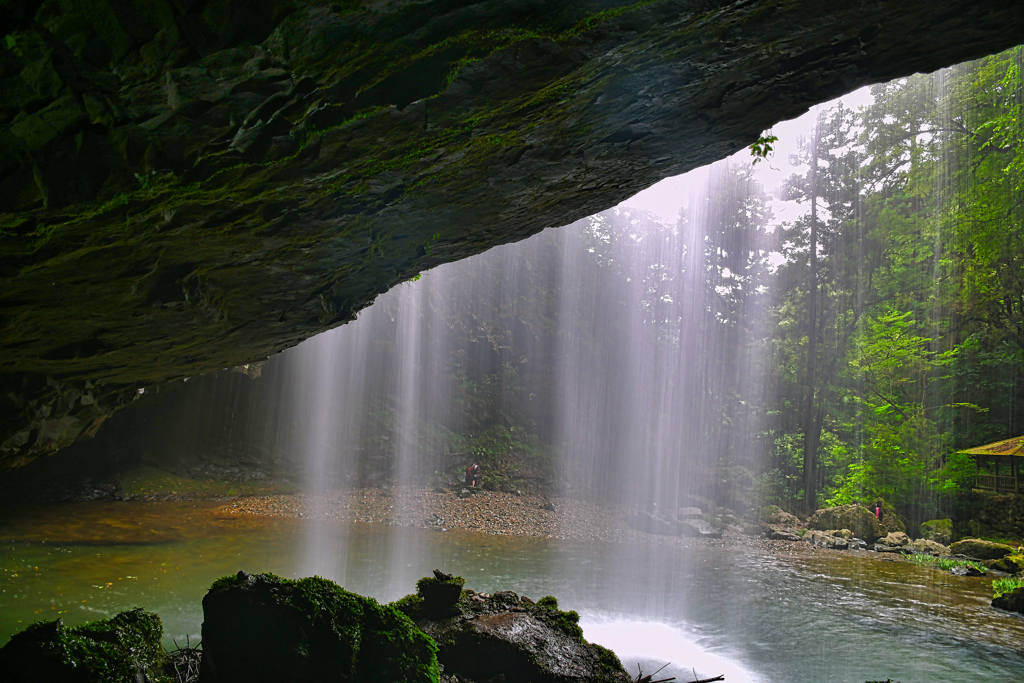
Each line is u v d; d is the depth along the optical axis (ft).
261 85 6.23
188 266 10.73
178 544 37.83
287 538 42.73
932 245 76.69
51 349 12.60
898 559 57.88
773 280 104.27
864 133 87.15
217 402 67.46
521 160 10.03
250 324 15.29
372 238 11.92
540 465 83.25
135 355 14.85
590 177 11.68
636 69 8.20
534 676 13.20
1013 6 8.15
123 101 5.88
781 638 28.84
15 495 48.08
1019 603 36.11
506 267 94.02
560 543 54.24
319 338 76.02
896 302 84.69
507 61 7.07
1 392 14.33
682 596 36.42
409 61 6.62
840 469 84.69
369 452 74.43
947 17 8.30
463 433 83.20
